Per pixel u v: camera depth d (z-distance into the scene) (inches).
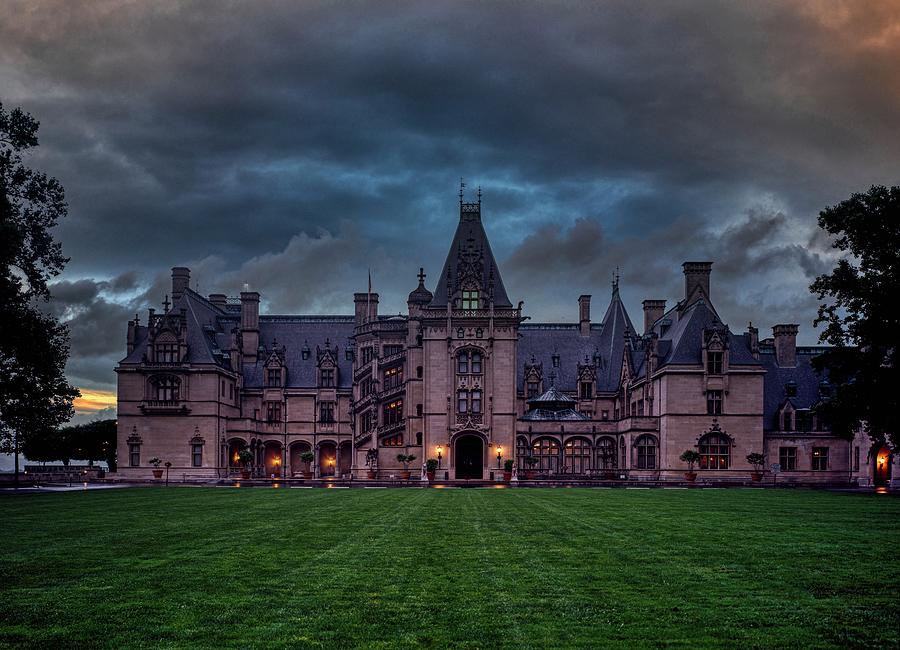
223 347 4495.6
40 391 2842.0
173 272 4392.2
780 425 3895.2
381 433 4037.9
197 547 1112.2
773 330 4195.4
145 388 4062.5
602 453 4114.2
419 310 4047.7
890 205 2544.3
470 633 663.1
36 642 639.8
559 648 624.1
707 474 3745.1
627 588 831.1
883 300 2532.0
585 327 4591.5
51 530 1325.0
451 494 2449.6
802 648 626.2
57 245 2322.8
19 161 2287.2
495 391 3878.0
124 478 3858.3
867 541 1194.0
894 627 684.1
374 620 702.5
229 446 4293.8
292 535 1251.2
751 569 942.4
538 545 1139.3
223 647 625.6
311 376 4525.1
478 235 4131.4
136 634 659.4
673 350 3848.4
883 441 2674.7
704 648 625.0
